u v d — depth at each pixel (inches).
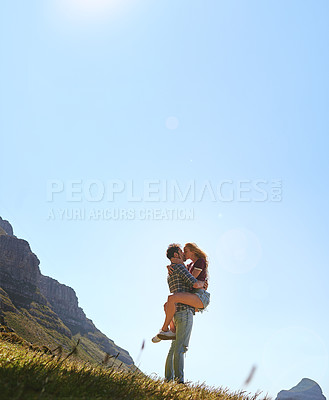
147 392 171.5
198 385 230.2
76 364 181.0
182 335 256.4
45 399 126.8
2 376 142.3
